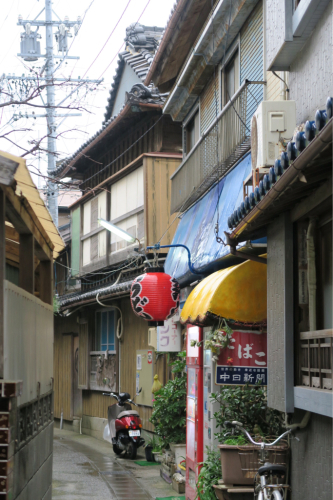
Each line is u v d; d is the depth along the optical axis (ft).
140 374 51.83
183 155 48.55
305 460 20.12
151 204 50.93
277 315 21.22
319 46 22.79
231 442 23.26
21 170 15.37
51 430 25.25
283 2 24.49
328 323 19.19
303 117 24.58
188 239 40.34
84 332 69.26
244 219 20.81
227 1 33.14
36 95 29.71
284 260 20.44
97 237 64.13
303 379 19.76
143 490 35.70
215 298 24.67
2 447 14.20
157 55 44.91
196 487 28.63
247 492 22.20
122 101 71.10
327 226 19.31
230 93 37.50
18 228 19.52
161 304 32.27
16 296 16.57
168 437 38.78
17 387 14.26
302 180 15.67
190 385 32.04
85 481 38.37
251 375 25.13
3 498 13.99
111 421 50.80
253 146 25.64
